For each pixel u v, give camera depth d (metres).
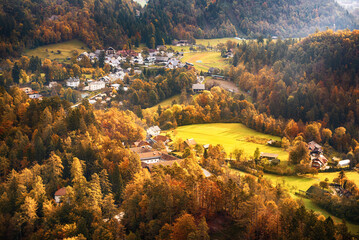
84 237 102.19
